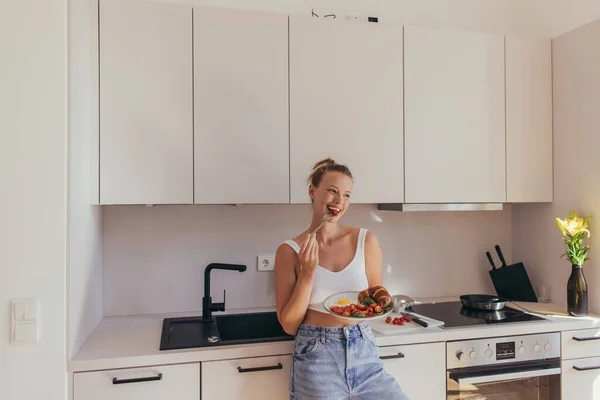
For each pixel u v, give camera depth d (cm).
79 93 165
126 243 213
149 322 202
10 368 148
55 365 150
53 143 150
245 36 195
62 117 150
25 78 149
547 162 234
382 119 210
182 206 219
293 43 200
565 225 212
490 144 224
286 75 199
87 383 152
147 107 185
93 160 180
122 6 183
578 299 207
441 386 183
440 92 218
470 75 222
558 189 231
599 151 208
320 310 153
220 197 192
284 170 198
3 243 147
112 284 212
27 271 148
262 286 229
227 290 224
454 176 219
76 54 161
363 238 170
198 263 221
